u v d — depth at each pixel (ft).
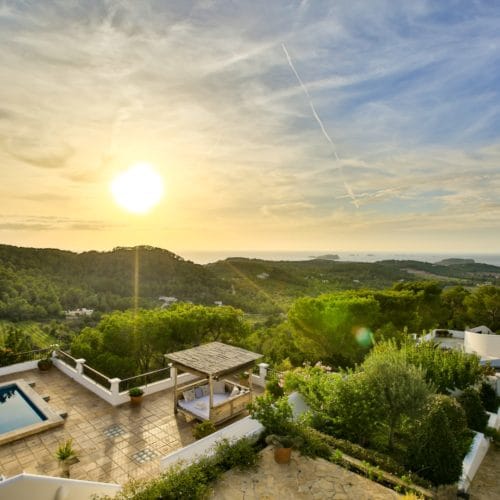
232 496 22.25
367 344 55.52
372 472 24.27
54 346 48.98
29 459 27.09
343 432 29.84
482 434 33.12
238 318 68.23
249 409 29.25
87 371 55.98
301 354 62.44
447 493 22.80
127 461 26.89
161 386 39.81
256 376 42.34
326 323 54.24
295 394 33.73
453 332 85.25
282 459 25.59
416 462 25.59
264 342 83.41
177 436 30.40
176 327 61.82
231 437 27.32
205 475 23.32
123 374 55.11
